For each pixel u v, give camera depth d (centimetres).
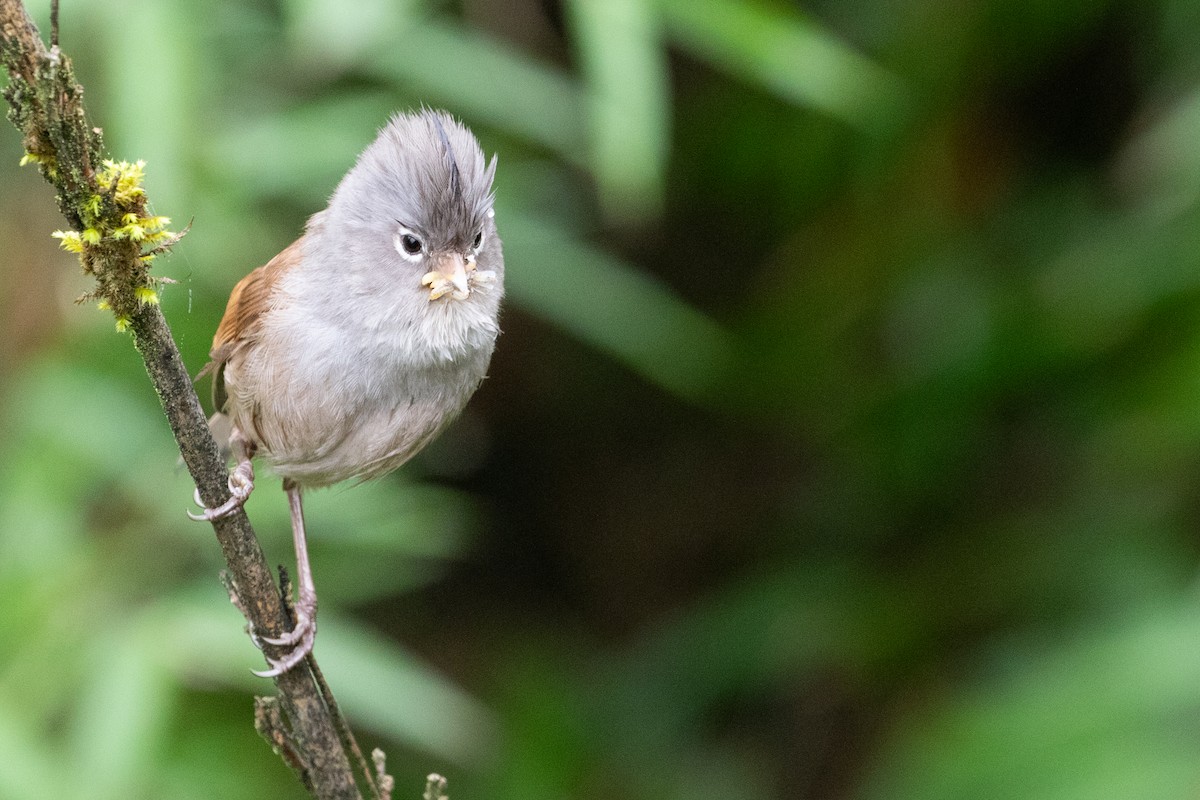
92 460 953
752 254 1426
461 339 698
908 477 1231
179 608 880
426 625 1523
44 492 930
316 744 591
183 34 858
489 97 1004
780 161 1323
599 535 1556
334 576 1064
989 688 1050
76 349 966
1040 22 1219
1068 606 1094
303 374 687
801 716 1322
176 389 529
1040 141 1281
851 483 1280
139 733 817
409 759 1259
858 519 1268
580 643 1512
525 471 1576
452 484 1566
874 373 1312
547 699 1283
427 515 1078
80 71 936
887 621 1198
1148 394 1102
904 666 1214
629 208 1316
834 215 1323
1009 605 1145
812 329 1326
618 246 1435
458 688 1466
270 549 1034
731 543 1489
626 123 845
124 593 917
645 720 1293
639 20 856
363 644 943
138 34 842
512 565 1587
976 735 967
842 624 1217
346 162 966
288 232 1129
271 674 587
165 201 833
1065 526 1148
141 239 480
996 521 1220
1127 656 955
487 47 1011
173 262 918
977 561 1182
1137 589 1054
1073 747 921
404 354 686
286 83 1076
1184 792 867
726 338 1336
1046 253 1236
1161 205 1138
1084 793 889
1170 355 1102
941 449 1216
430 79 986
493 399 1524
